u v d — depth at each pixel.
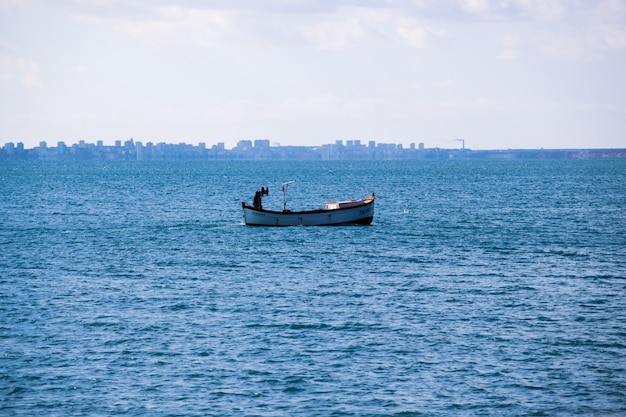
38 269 108.56
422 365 65.56
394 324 77.62
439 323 78.00
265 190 158.12
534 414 56.09
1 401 58.09
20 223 170.88
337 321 78.69
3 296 89.94
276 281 99.38
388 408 57.00
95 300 88.12
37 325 77.31
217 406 57.44
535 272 105.38
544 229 156.12
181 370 64.44
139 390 60.31
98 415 55.94
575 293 91.56
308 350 69.38
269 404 57.75
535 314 81.44
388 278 101.06
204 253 123.00
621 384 61.28
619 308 84.25
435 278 101.00
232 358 67.31
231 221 175.00
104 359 67.00
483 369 64.56
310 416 55.72
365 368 64.81
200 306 85.06
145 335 73.88
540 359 66.94
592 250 125.88
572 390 60.19
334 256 119.25
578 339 72.44
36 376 62.94
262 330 75.56
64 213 197.12
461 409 56.88
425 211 199.75
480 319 79.50
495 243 134.25
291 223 154.62
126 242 136.88
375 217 182.62
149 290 93.69
